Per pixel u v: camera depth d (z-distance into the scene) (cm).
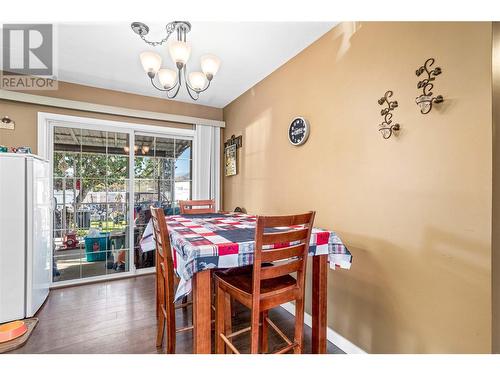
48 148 285
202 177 362
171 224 178
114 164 324
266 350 159
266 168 276
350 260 150
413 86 138
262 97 284
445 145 124
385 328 152
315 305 156
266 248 132
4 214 203
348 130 178
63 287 286
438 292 126
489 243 109
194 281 117
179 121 346
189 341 183
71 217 300
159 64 179
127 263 329
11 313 204
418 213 135
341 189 184
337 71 188
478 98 112
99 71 266
